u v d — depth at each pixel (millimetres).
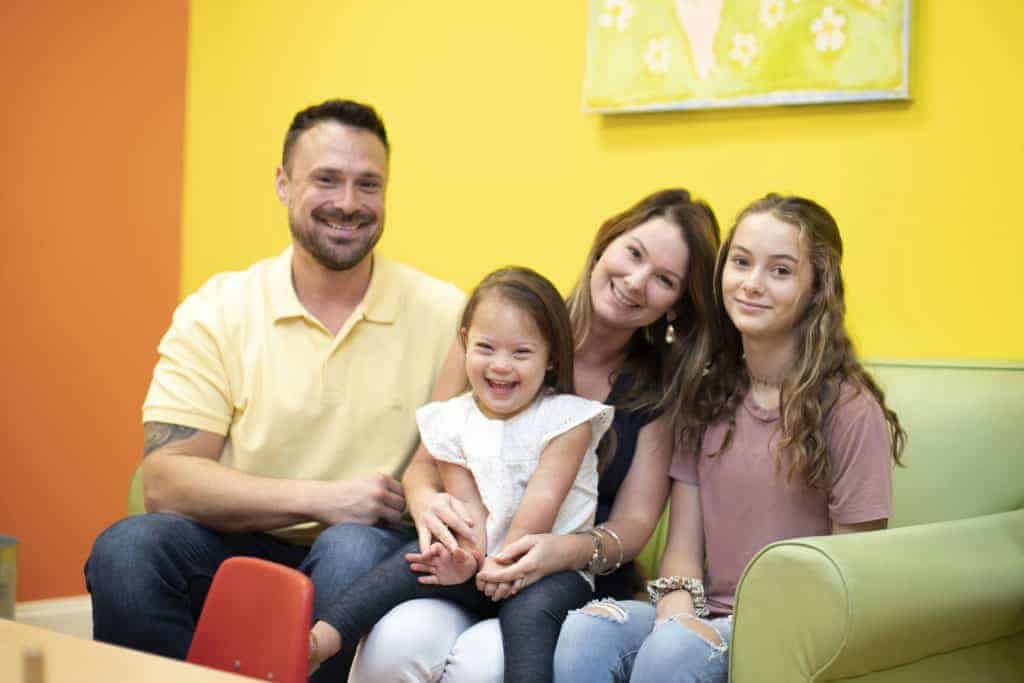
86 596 3902
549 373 2354
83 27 3842
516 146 3354
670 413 2400
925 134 2736
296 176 2605
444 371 2523
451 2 3479
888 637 1824
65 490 3848
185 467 2475
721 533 2264
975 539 2098
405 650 2037
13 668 1346
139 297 3975
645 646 1966
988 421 2441
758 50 2896
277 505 2410
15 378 3736
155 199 3988
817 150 2863
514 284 2266
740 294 2225
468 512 2230
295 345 2617
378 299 2664
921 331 2752
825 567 1788
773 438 2223
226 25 3930
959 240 2703
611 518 2369
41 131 3768
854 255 2824
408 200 3559
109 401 3930
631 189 3141
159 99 3984
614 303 2387
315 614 2232
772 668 1829
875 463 2111
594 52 3146
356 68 3658
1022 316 2633
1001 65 2652
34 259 3764
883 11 2738
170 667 1343
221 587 1742
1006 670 2197
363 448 2607
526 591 2102
